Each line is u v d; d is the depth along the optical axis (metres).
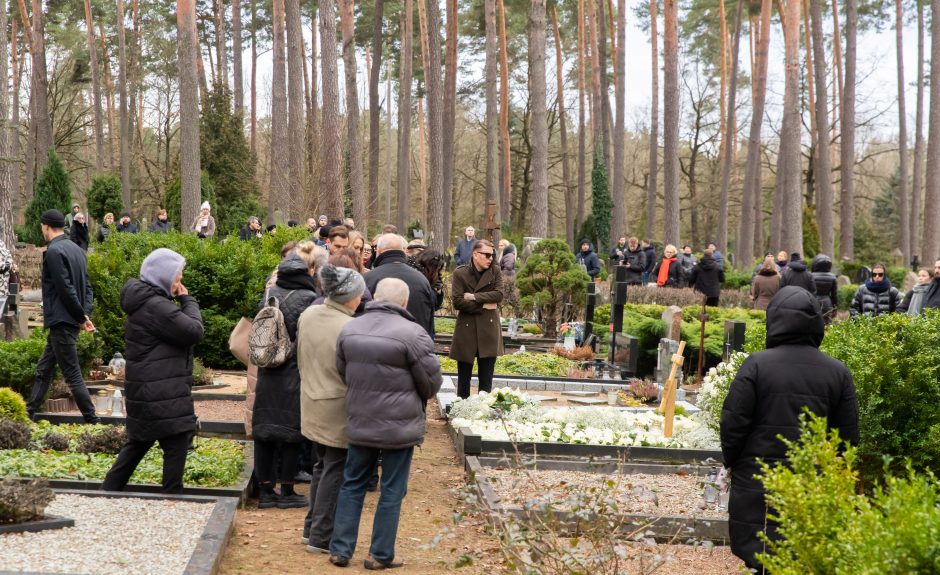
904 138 49.12
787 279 18.34
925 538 3.02
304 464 8.35
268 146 54.81
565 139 57.06
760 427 5.27
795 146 34.03
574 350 17.39
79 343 11.61
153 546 5.34
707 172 63.66
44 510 5.81
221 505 6.38
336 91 30.11
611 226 48.53
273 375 7.19
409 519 7.24
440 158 37.31
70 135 52.31
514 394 10.90
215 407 11.02
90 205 36.44
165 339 6.60
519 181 61.50
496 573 5.60
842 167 42.16
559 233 73.81
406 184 45.47
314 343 6.19
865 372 7.55
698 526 6.86
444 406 11.53
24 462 7.45
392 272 8.77
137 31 52.16
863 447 7.60
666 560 5.06
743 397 5.27
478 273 11.16
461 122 65.38
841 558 3.51
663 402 10.12
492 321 11.18
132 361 6.63
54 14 48.97
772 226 46.81
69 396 10.73
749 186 43.72
